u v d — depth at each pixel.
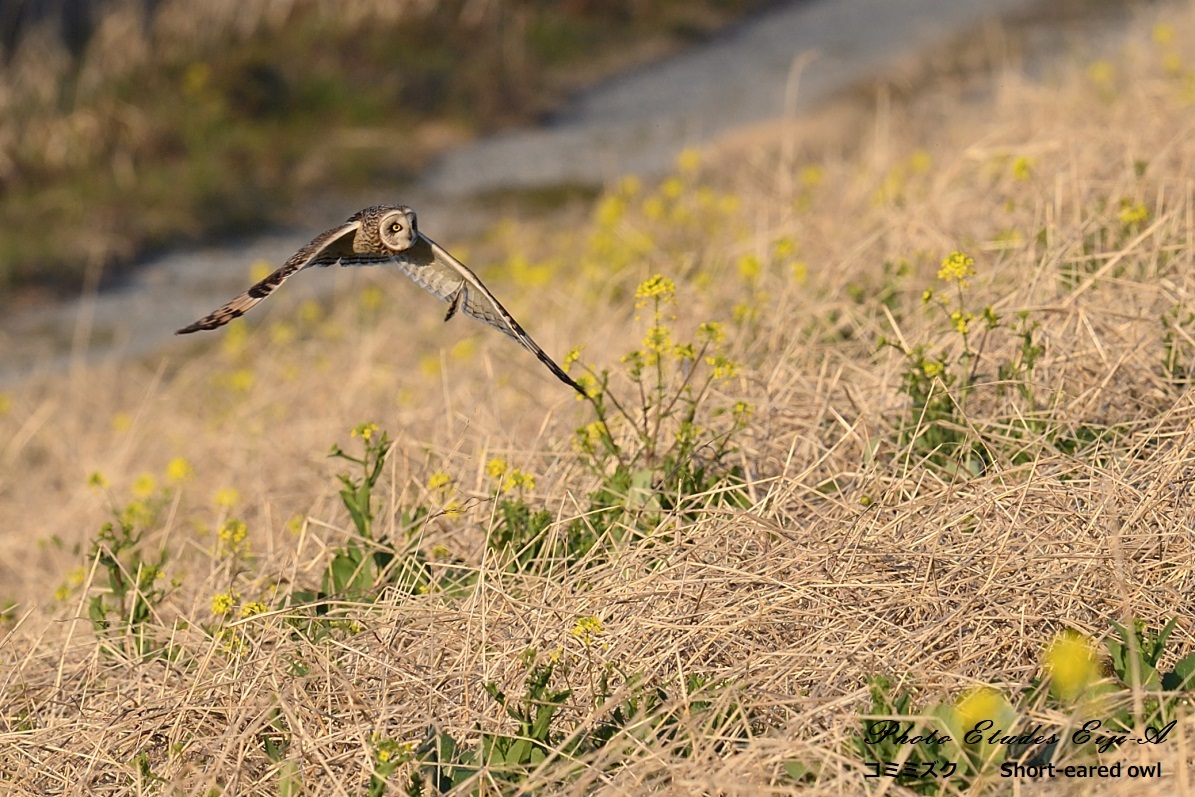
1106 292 11.65
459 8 41.38
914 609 8.16
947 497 9.00
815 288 13.80
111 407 20.94
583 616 8.49
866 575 8.38
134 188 31.91
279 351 20.89
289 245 30.89
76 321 27.11
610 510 9.94
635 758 7.17
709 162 29.73
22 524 16.44
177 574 11.08
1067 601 7.99
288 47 38.56
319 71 37.66
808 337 12.83
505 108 38.00
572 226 28.31
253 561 11.31
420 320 20.48
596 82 40.62
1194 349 10.81
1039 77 32.84
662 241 19.66
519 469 10.76
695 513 9.91
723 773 6.88
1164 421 9.57
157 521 13.84
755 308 13.44
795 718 7.20
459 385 15.02
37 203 30.94
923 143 23.89
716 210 20.44
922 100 32.62
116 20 36.53
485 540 9.44
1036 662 7.79
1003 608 7.94
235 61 36.94
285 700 8.04
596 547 9.24
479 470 10.73
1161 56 23.88
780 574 8.52
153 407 19.67
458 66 39.28
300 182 33.53
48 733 8.66
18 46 36.19
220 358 21.77
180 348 24.95
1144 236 11.72
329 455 10.45
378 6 40.28
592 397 10.37
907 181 18.75
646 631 8.31
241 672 8.52
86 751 8.50
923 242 14.34
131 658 9.48
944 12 43.47
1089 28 37.56
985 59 36.53
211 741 8.15
